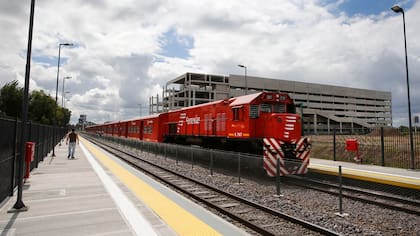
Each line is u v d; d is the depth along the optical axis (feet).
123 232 16.90
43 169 43.09
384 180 34.73
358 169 44.21
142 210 21.63
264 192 32.83
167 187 31.71
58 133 119.44
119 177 36.29
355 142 54.65
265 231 18.51
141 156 74.23
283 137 40.57
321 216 23.12
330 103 290.35
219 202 27.43
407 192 32.01
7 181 24.88
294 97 265.13
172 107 241.14
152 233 16.72
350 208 26.37
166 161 62.34
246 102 43.68
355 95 307.58
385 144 61.52
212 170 44.60
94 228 17.53
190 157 55.57
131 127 115.24
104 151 81.66
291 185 37.22
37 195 26.21
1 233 16.65
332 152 66.39
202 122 58.90
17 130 28.58
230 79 231.91
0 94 151.74
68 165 48.03
